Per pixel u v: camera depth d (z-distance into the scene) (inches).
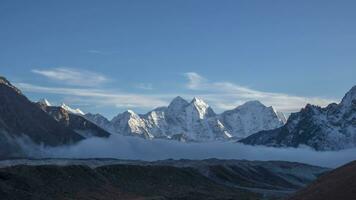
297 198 4724.4
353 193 4165.8
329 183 4591.5
